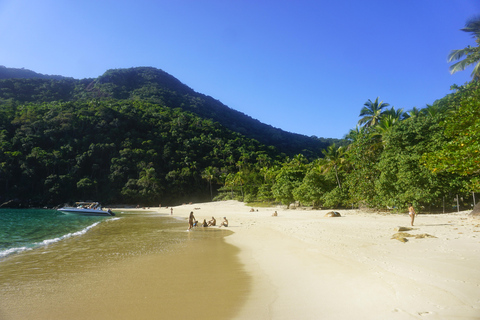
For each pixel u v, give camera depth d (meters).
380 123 31.84
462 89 25.97
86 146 95.19
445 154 11.09
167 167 102.69
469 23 25.34
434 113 27.72
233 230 20.70
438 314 4.55
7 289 7.54
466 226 14.09
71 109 103.62
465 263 7.30
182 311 5.70
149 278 8.39
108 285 7.76
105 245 15.16
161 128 119.50
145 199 88.38
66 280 8.38
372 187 27.17
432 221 17.36
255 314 5.34
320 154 160.00
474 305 4.79
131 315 5.59
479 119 10.11
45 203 79.81
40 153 84.56
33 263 10.84
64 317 5.61
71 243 16.05
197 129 131.38
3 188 79.62
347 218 22.06
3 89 132.88
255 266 9.35
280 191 44.38
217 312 5.57
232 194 83.50
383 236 12.45
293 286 6.88
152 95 172.88
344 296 5.87
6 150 82.25
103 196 87.00
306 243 12.27
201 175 102.25
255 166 104.44
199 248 13.62
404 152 23.61
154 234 19.89
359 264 8.09
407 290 5.72
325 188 37.00
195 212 51.59
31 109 100.56
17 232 22.62
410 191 22.20
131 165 95.62
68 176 84.06
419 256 8.37
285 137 189.50
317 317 4.95
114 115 110.94
